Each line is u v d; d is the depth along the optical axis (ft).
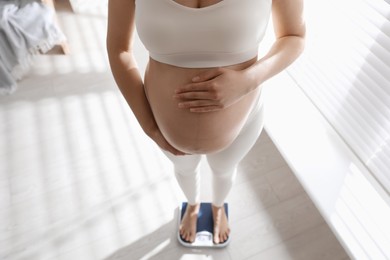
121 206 5.06
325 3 3.93
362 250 3.95
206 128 2.51
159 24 2.13
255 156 5.66
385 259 3.84
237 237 4.76
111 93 6.56
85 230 4.84
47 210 5.04
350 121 4.19
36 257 4.61
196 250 4.64
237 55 2.29
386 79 3.43
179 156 3.17
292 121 5.00
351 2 3.59
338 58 4.02
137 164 5.54
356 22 3.60
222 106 2.30
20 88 6.70
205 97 2.22
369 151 4.08
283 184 5.31
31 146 5.79
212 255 4.59
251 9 2.12
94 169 5.48
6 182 5.36
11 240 4.76
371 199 4.18
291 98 5.16
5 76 6.43
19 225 4.90
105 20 8.05
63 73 6.93
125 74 2.55
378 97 3.61
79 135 5.92
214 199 4.29
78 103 6.40
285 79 5.31
